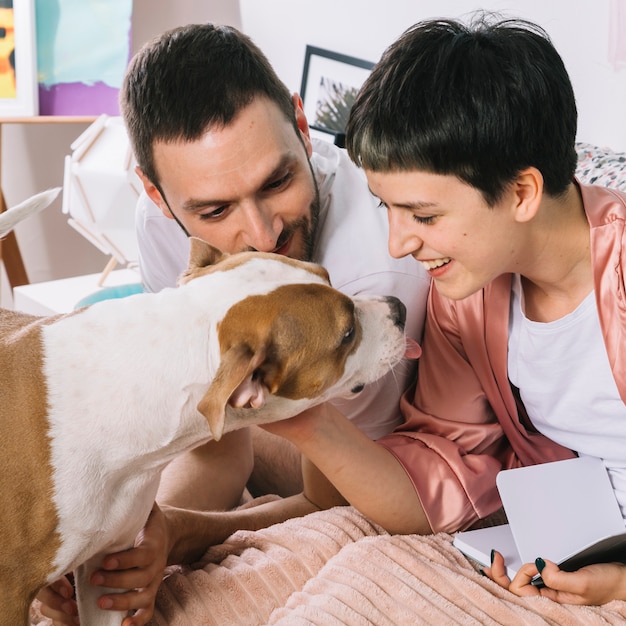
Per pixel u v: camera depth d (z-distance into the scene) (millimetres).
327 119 3166
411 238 1315
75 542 1265
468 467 1604
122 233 2908
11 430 1223
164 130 1479
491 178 1234
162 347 1264
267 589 1427
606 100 2395
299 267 1388
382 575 1381
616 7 2303
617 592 1364
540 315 1496
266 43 3408
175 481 1828
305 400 1363
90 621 1378
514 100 1220
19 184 3779
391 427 1801
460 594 1362
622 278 1351
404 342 1473
